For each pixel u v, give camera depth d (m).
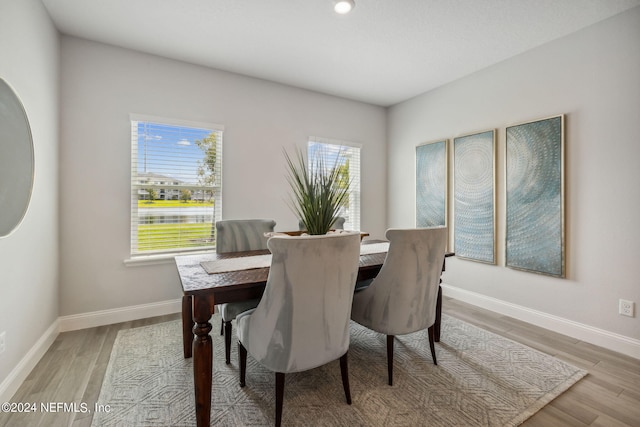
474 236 3.09
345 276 1.42
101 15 2.16
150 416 1.48
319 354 1.41
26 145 1.77
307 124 3.57
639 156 2.04
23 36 1.75
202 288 1.33
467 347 2.20
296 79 3.27
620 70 2.12
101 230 2.55
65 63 2.39
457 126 3.29
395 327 1.75
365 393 1.66
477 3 2.02
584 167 2.31
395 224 4.11
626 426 1.42
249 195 3.21
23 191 1.74
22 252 1.76
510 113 2.79
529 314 2.66
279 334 1.34
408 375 1.84
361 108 3.99
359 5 2.05
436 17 2.18
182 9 2.10
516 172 2.72
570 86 2.38
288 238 1.26
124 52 2.61
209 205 3.03
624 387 1.73
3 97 1.53
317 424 1.43
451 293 3.36
